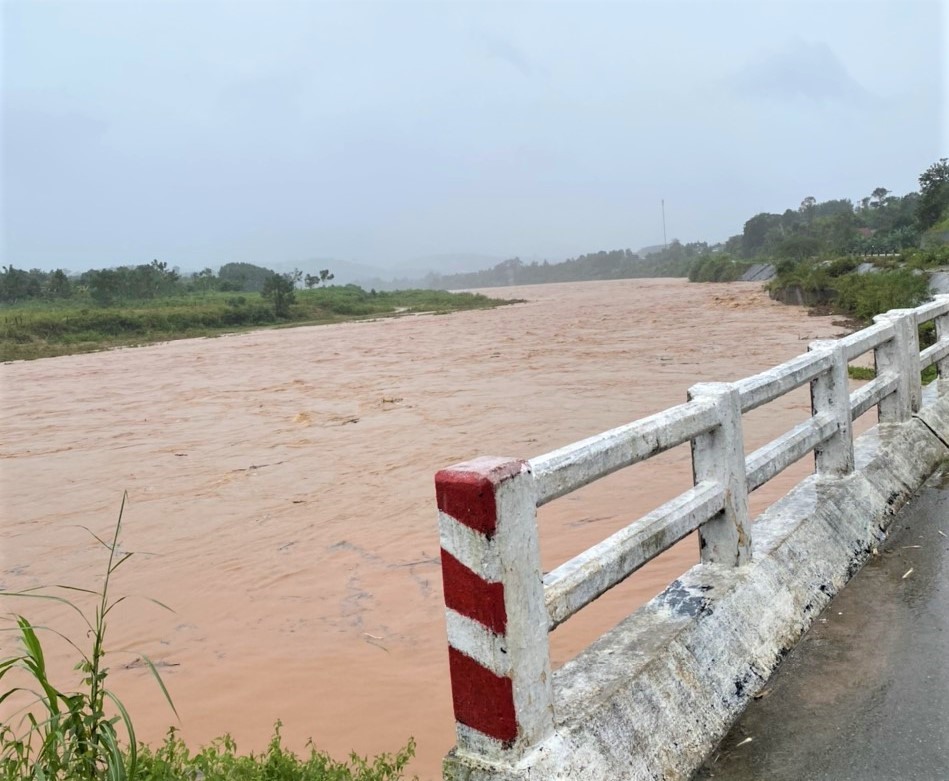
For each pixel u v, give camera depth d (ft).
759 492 24.71
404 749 13.97
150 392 67.00
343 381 65.62
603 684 8.22
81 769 8.36
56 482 36.70
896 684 9.36
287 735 14.99
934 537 14.08
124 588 23.18
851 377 43.80
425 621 19.33
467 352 84.17
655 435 9.28
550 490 7.56
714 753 8.39
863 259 119.14
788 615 10.80
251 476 35.24
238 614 20.76
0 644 20.03
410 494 30.37
